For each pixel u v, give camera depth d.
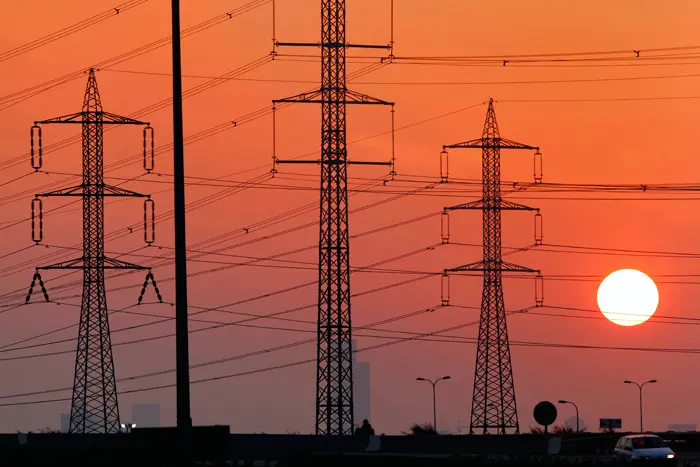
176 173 193.00
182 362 192.00
